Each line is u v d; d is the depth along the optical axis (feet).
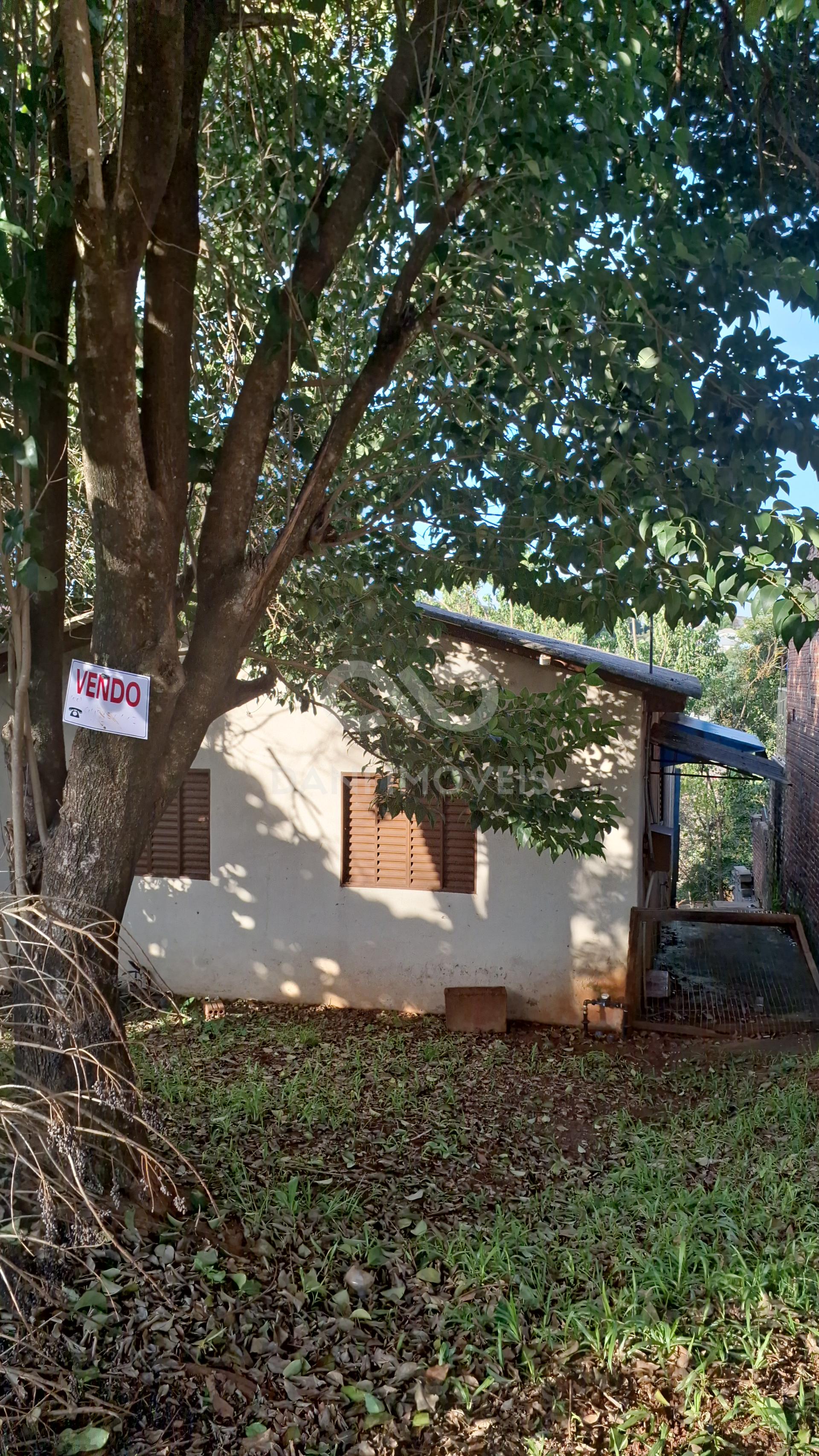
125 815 15.39
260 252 19.72
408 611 21.76
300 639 23.70
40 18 17.29
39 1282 12.34
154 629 15.15
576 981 32.01
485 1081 26.78
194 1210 15.83
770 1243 15.93
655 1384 12.87
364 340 21.09
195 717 16.34
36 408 13.65
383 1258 15.97
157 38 12.96
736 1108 24.11
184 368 15.58
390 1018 32.65
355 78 19.40
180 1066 26.81
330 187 17.16
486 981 32.78
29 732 16.03
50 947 13.99
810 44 17.84
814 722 41.70
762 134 18.19
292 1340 13.51
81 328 13.43
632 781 31.35
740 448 15.23
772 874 57.98
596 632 19.77
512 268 16.03
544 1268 15.83
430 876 33.50
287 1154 20.27
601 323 14.80
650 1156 20.74
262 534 21.79
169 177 14.53
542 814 20.01
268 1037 30.45
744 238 14.02
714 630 88.99
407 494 20.49
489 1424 12.25
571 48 14.12
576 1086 26.50
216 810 34.76
